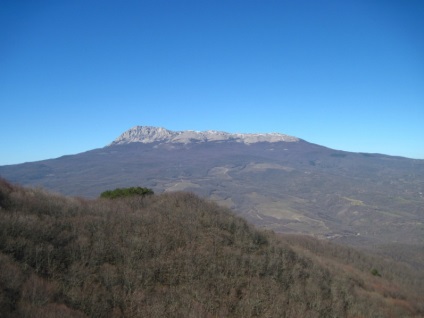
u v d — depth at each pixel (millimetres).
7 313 16844
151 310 21547
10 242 21984
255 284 27922
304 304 27891
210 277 26703
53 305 18844
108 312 20656
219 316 23688
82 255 24078
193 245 29719
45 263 22438
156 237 29219
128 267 24641
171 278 25312
